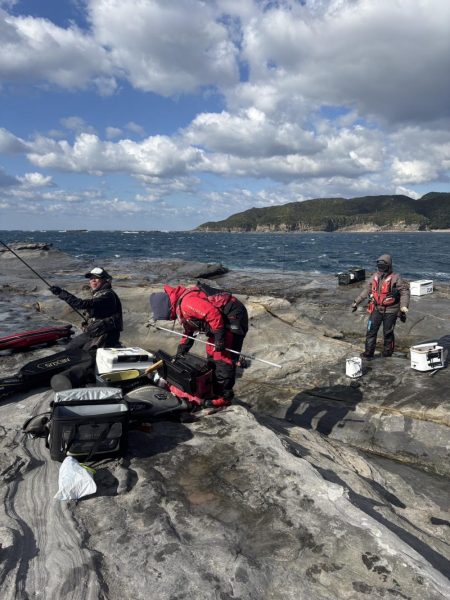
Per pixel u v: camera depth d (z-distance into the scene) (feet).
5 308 42.06
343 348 28.45
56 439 11.75
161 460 12.41
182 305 15.52
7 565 8.53
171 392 15.99
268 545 9.12
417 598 7.72
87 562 8.56
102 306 18.45
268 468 11.93
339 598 7.81
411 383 22.63
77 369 16.81
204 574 8.32
